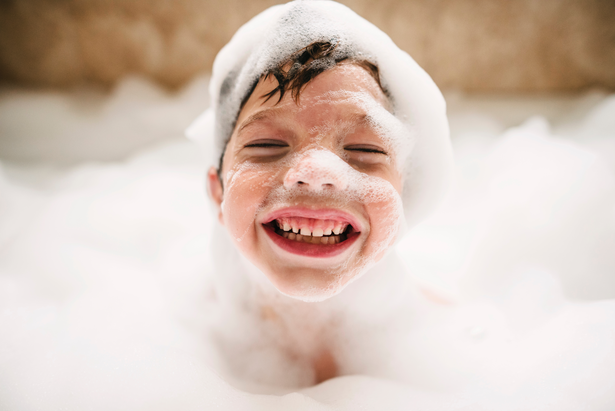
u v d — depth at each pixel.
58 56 3.03
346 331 1.39
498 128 2.85
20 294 1.67
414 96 1.28
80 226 2.11
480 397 1.12
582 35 2.91
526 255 1.83
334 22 1.17
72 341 1.28
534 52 2.99
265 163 1.08
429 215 1.48
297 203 1.01
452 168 1.43
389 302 1.39
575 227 1.88
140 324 1.42
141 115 3.06
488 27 2.94
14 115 2.91
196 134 1.60
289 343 1.38
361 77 1.13
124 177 2.61
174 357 1.18
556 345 1.25
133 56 3.07
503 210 1.94
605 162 2.30
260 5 2.94
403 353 1.35
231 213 1.09
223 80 1.37
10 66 3.03
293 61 1.11
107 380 1.11
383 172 1.12
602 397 1.06
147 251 2.09
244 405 1.08
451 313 1.52
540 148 2.31
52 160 2.76
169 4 2.93
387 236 1.09
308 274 1.05
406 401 1.13
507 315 1.52
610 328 1.25
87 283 1.74
